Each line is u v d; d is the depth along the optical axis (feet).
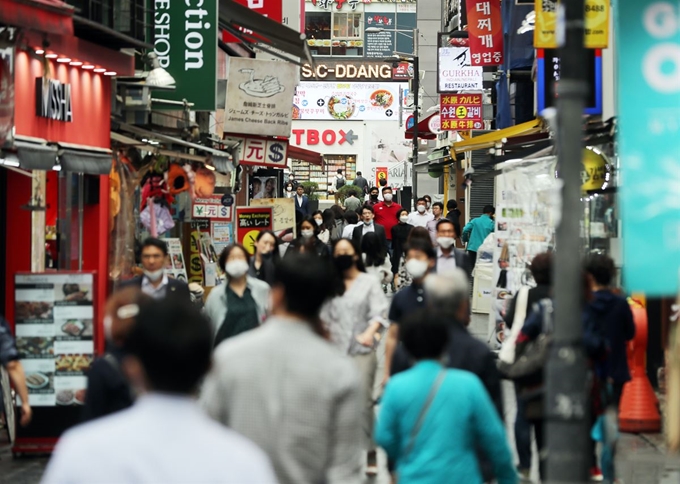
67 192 60.75
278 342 20.97
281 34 80.74
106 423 13.70
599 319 41.65
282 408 20.49
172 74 74.43
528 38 92.63
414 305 39.65
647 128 28.50
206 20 74.33
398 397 24.40
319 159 151.33
